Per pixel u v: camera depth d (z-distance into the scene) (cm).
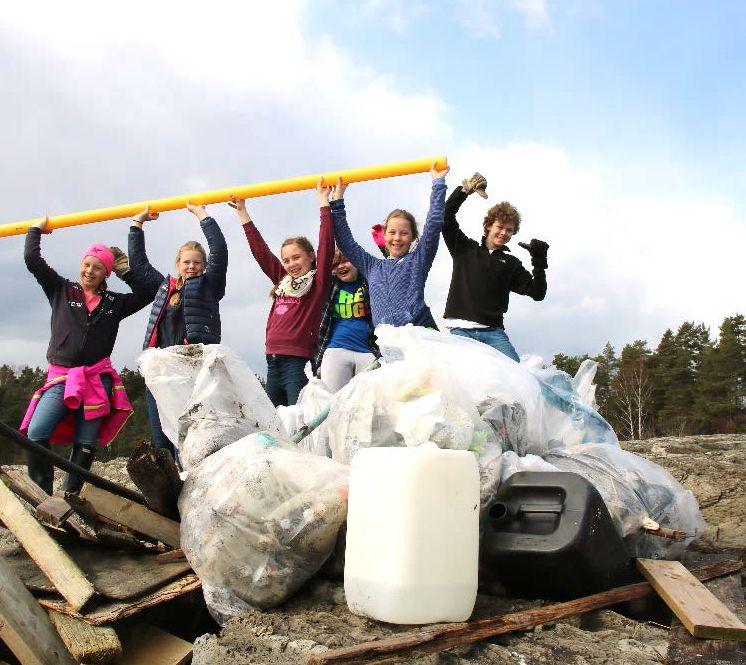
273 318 461
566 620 234
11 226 457
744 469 437
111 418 423
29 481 338
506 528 255
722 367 4719
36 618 237
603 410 5212
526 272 452
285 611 246
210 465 273
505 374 322
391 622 216
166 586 261
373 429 283
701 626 222
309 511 251
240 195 449
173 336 450
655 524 287
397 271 405
